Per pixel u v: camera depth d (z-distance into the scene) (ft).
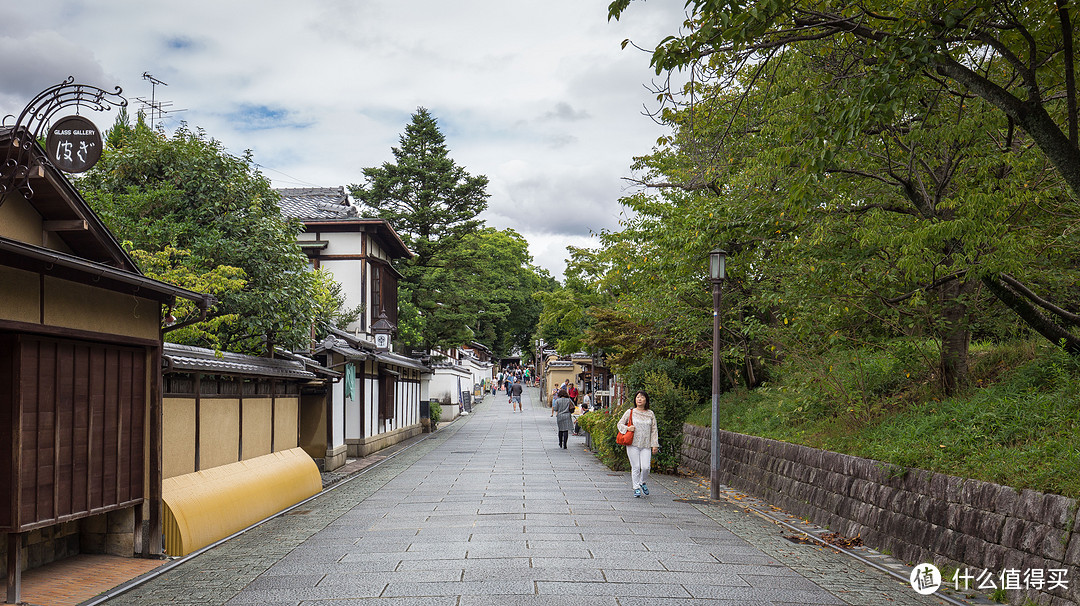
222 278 44.57
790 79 32.48
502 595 21.61
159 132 53.88
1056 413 26.66
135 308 28.07
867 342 39.06
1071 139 23.71
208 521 31.48
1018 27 23.82
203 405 35.91
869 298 35.47
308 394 62.64
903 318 37.35
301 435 62.39
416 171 144.87
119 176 51.62
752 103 34.30
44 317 22.98
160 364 29.60
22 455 22.13
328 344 63.21
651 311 62.90
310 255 101.96
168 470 32.04
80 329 24.66
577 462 68.69
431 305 131.03
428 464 67.41
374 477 57.31
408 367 102.12
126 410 27.73
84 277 24.67
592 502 42.39
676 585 23.02
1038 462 23.31
